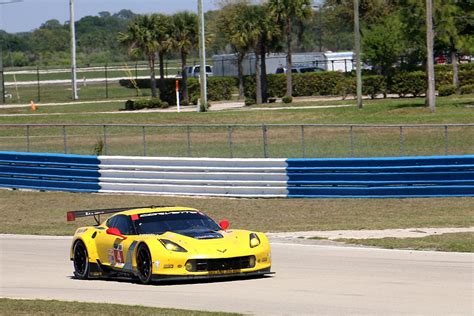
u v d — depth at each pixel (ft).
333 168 277.23
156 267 140.56
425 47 628.28
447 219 230.68
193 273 139.33
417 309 117.19
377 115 488.44
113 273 157.38
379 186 271.90
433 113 479.82
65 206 297.33
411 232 208.13
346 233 211.61
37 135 501.56
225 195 293.84
